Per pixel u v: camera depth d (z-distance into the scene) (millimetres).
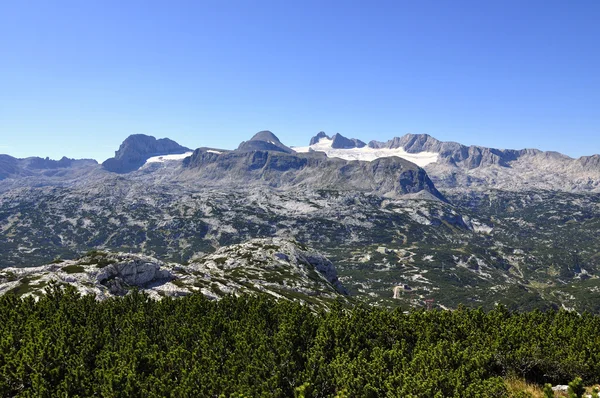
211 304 63000
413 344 40750
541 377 32062
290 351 38531
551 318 45438
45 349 37500
